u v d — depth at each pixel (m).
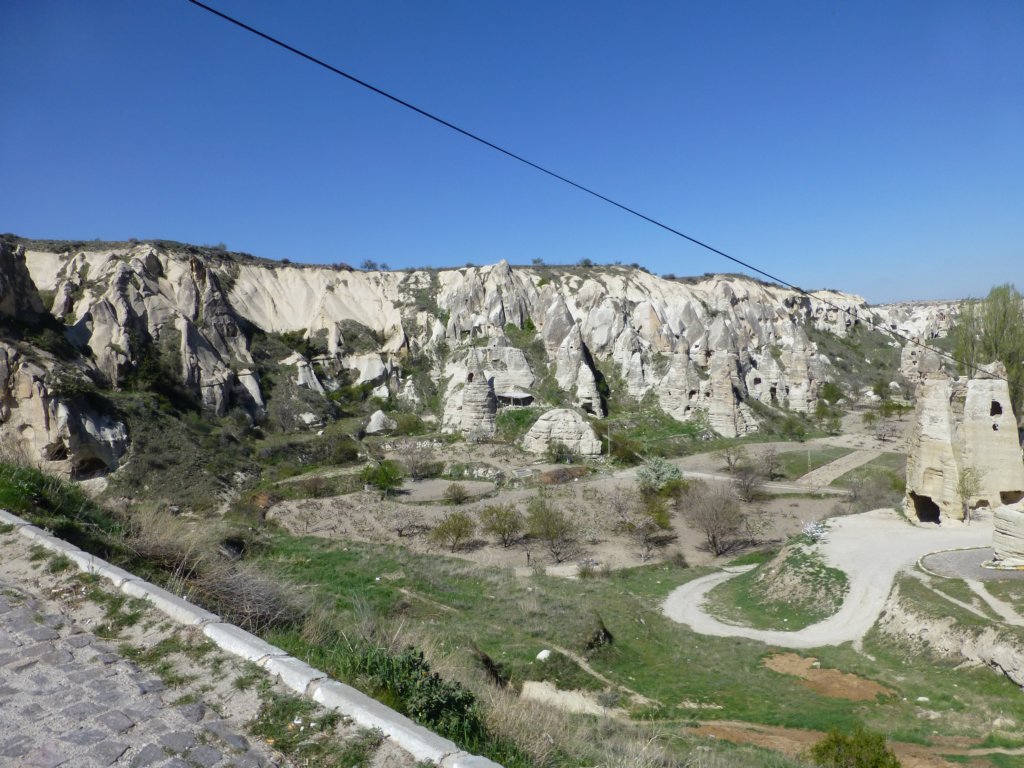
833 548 30.98
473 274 92.00
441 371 81.31
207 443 53.75
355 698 5.79
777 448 64.06
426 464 54.59
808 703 17.67
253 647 6.64
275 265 90.62
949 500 32.91
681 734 14.15
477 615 20.16
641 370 78.00
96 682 6.05
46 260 72.56
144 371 57.41
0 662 6.29
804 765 11.78
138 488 44.59
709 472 54.78
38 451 42.94
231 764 5.00
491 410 64.44
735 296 105.06
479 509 43.50
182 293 69.38
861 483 49.66
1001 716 16.25
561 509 43.84
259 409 65.88
